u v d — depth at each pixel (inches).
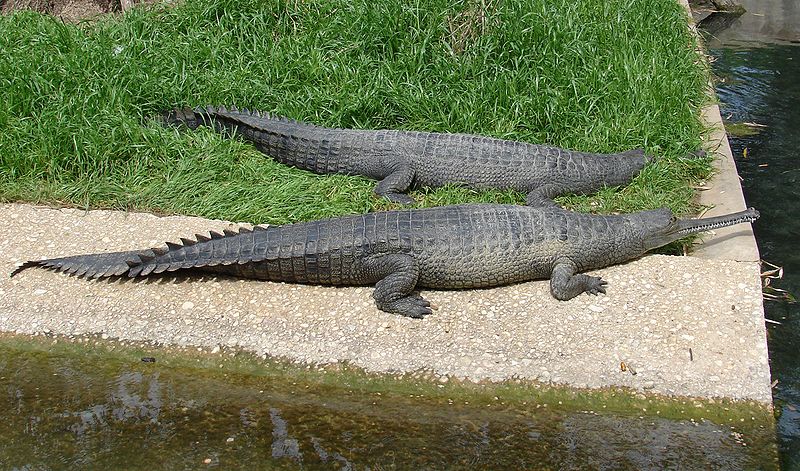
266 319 209.0
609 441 173.6
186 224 251.0
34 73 303.1
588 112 305.3
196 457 170.7
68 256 233.6
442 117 304.8
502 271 215.5
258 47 337.4
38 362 202.5
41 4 412.8
